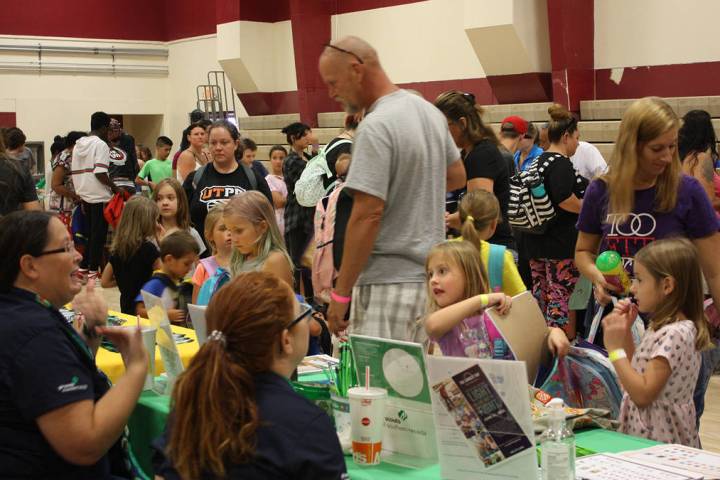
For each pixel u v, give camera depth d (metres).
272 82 12.59
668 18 8.12
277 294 2.01
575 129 5.57
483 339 2.74
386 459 2.44
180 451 1.91
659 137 3.06
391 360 2.42
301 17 11.34
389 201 2.86
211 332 2.02
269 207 3.67
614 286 3.28
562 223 5.48
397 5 10.73
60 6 14.60
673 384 2.74
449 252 2.81
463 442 2.25
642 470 2.27
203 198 5.66
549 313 5.63
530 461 2.18
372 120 2.81
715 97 7.60
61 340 2.44
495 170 4.47
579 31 8.55
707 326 2.87
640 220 3.22
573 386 2.86
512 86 9.05
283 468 1.90
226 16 12.44
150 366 3.21
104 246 10.27
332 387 2.62
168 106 15.55
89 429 2.38
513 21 8.61
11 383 2.37
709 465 2.32
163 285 4.44
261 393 1.96
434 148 2.92
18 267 2.52
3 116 14.33
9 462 2.39
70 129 14.80
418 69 10.56
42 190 13.80
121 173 10.80
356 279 2.86
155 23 15.32
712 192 4.87
